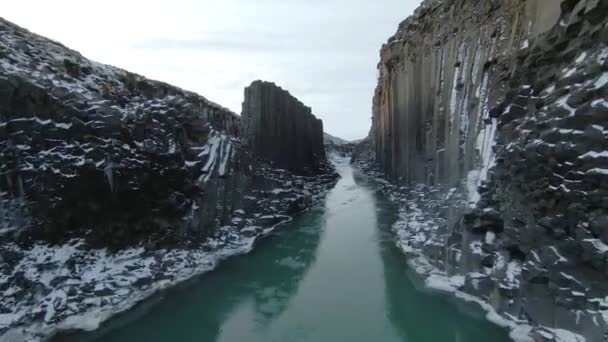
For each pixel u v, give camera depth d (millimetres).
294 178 40125
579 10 13055
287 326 15609
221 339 14719
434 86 28594
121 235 18609
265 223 28188
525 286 13445
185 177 22188
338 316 16297
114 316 15438
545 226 12688
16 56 19312
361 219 32219
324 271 21078
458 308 15758
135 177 19203
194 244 21891
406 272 20047
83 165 17438
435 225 21844
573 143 11789
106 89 22906
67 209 17031
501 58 18844
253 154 34094
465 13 25250
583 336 11305
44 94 17359
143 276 17812
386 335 14711
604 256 10625
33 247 15883
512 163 14570
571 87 12617
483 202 16406
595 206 11086
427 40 31719
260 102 36781
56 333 13969
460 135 20984
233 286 19188
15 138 16203
